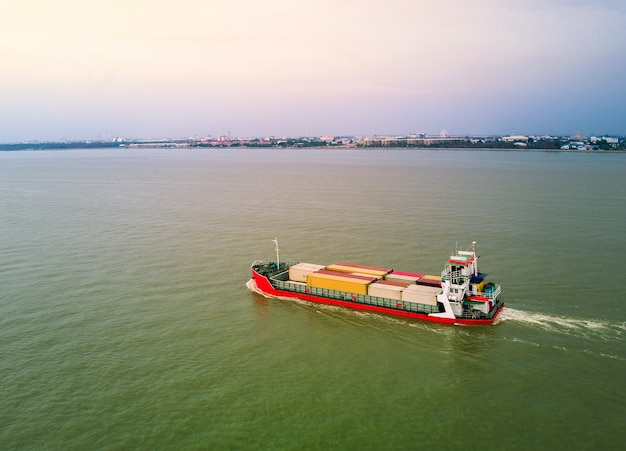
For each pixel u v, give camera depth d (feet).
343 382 196.44
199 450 156.35
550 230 451.53
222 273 340.59
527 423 168.45
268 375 201.98
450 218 517.96
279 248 402.11
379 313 269.64
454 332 242.58
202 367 208.33
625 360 209.56
